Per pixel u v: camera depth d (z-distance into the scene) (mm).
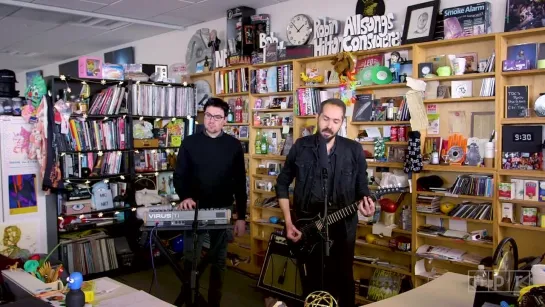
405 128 3686
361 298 3863
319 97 4145
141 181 4906
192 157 3176
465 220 3336
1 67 10266
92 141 4469
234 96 5121
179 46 6188
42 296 1926
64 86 4367
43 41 7137
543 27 2955
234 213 4520
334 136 2807
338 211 2711
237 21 5051
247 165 4926
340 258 2771
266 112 4773
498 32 3266
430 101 3502
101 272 4547
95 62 4520
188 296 2318
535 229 3002
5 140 3770
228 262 4906
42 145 3941
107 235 4688
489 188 3223
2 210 3791
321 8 4391
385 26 3775
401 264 3781
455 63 3389
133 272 4742
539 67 3021
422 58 3613
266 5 4883
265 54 4609
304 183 2836
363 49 3895
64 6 5066
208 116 3129
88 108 4523
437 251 3463
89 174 4461
